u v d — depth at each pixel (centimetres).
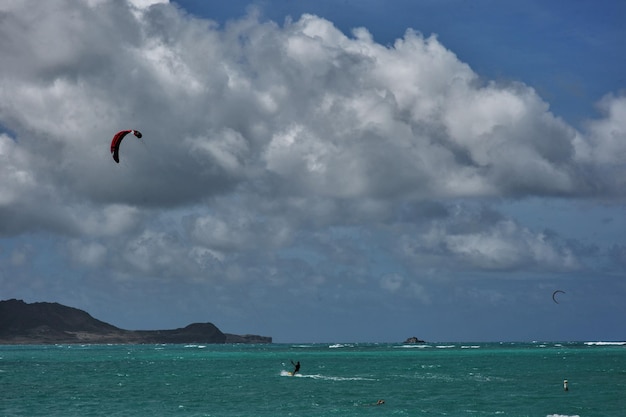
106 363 16375
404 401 7062
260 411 6356
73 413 6297
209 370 12862
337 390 8231
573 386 8625
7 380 10269
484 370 12138
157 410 6475
